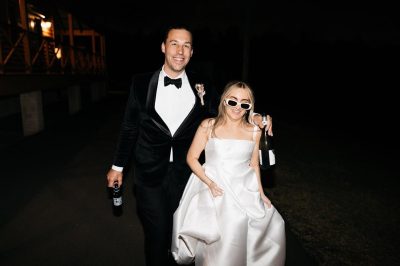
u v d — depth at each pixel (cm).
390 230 406
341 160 735
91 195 451
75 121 1085
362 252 348
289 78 3934
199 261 244
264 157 244
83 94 2312
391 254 349
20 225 361
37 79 852
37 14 1268
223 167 240
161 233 249
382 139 1054
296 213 430
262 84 3778
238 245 228
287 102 2275
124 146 250
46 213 393
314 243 357
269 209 247
